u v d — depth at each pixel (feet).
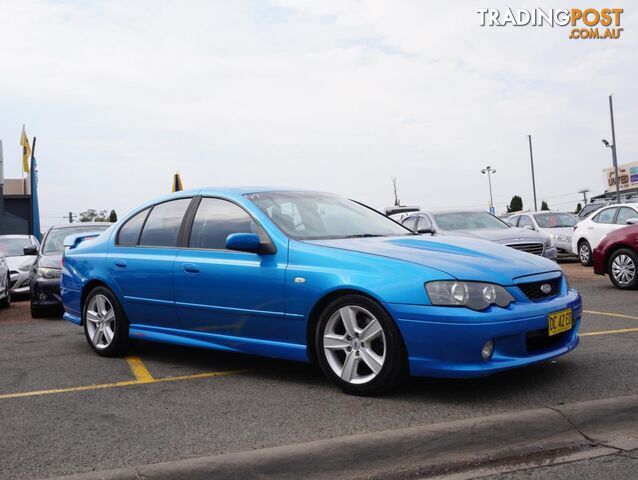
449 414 12.17
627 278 32.32
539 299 13.67
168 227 17.95
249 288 15.23
